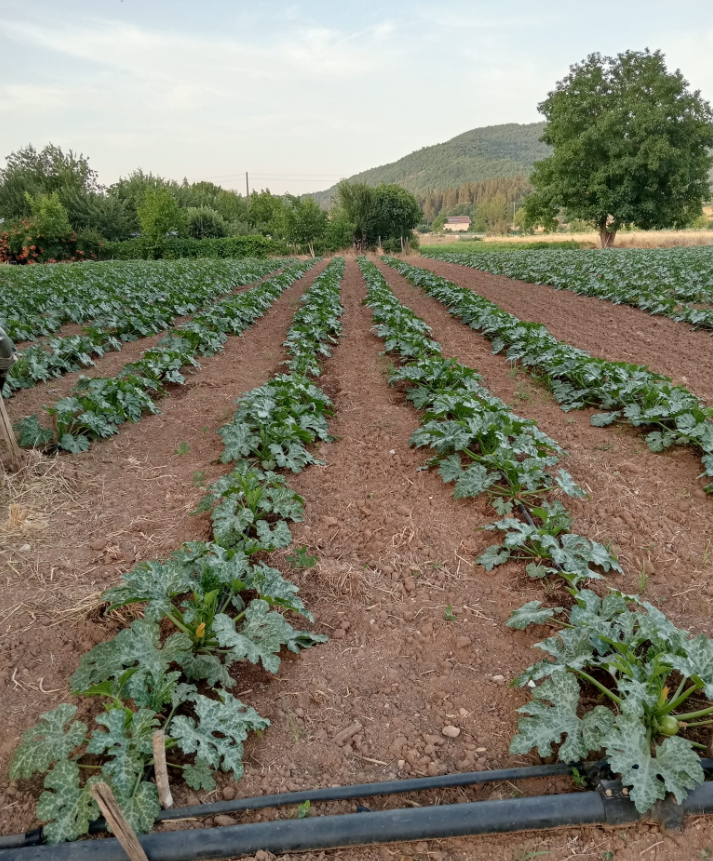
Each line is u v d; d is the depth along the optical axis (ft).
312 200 184.24
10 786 8.47
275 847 7.56
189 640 10.04
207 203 219.20
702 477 17.63
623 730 8.25
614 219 154.20
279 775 8.70
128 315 41.04
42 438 19.38
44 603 12.30
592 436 20.99
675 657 8.82
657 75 143.84
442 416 21.42
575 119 150.92
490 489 16.58
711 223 264.93
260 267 96.68
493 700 10.12
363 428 22.62
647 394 20.76
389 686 10.43
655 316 43.91
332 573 13.50
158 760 7.67
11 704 9.82
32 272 77.61
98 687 8.76
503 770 8.56
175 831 7.61
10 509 15.33
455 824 7.75
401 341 32.40
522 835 7.86
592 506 16.19
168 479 18.30
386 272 93.97
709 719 9.41
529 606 11.50
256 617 10.68
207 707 8.87
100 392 22.70
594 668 10.44
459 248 204.44
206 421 23.56
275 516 15.88
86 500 16.83
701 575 13.21
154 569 11.09
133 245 160.35
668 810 7.82
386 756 9.06
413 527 15.37
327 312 43.78
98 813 7.69
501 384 27.63
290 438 19.16
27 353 28.84
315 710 9.88
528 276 71.97
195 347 34.53
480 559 13.74
